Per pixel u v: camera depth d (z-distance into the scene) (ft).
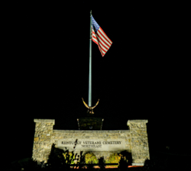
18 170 16.67
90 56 52.21
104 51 48.32
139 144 39.27
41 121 40.42
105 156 37.83
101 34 49.44
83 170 18.08
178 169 19.43
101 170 18.44
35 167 16.70
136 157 37.76
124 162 18.30
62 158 17.74
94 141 39.29
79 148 38.19
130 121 42.09
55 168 16.94
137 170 27.45
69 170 17.58
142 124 41.68
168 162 19.92
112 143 39.34
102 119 45.85
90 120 45.16
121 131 40.81
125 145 39.27
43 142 38.24
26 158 38.78
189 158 27.32
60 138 39.01
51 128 39.91
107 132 40.50
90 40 54.13
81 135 39.73
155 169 19.19
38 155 36.83
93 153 37.86
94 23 52.21
